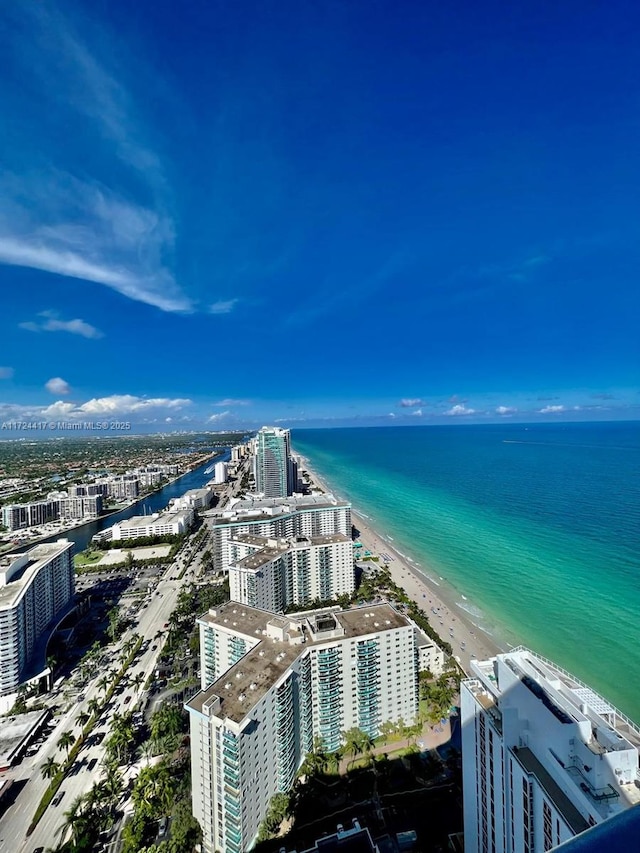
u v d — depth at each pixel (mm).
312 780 95750
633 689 130250
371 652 109000
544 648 152750
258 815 86375
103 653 158750
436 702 121688
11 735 116062
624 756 51250
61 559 179125
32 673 143125
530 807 56469
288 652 100875
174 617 179375
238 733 80188
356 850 68250
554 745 55875
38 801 99438
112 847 88562
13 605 137375
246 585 163875
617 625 163250
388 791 96500
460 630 169125
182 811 89625
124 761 108250
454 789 96688
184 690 134875
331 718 105312
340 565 198250
